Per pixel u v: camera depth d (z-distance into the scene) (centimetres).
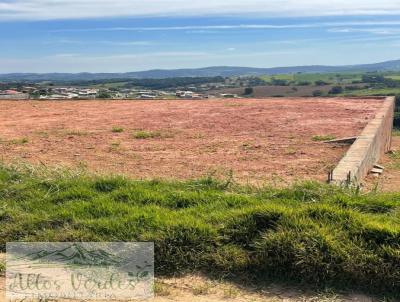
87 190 573
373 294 381
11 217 515
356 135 1067
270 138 1059
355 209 479
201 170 743
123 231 466
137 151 910
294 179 647
